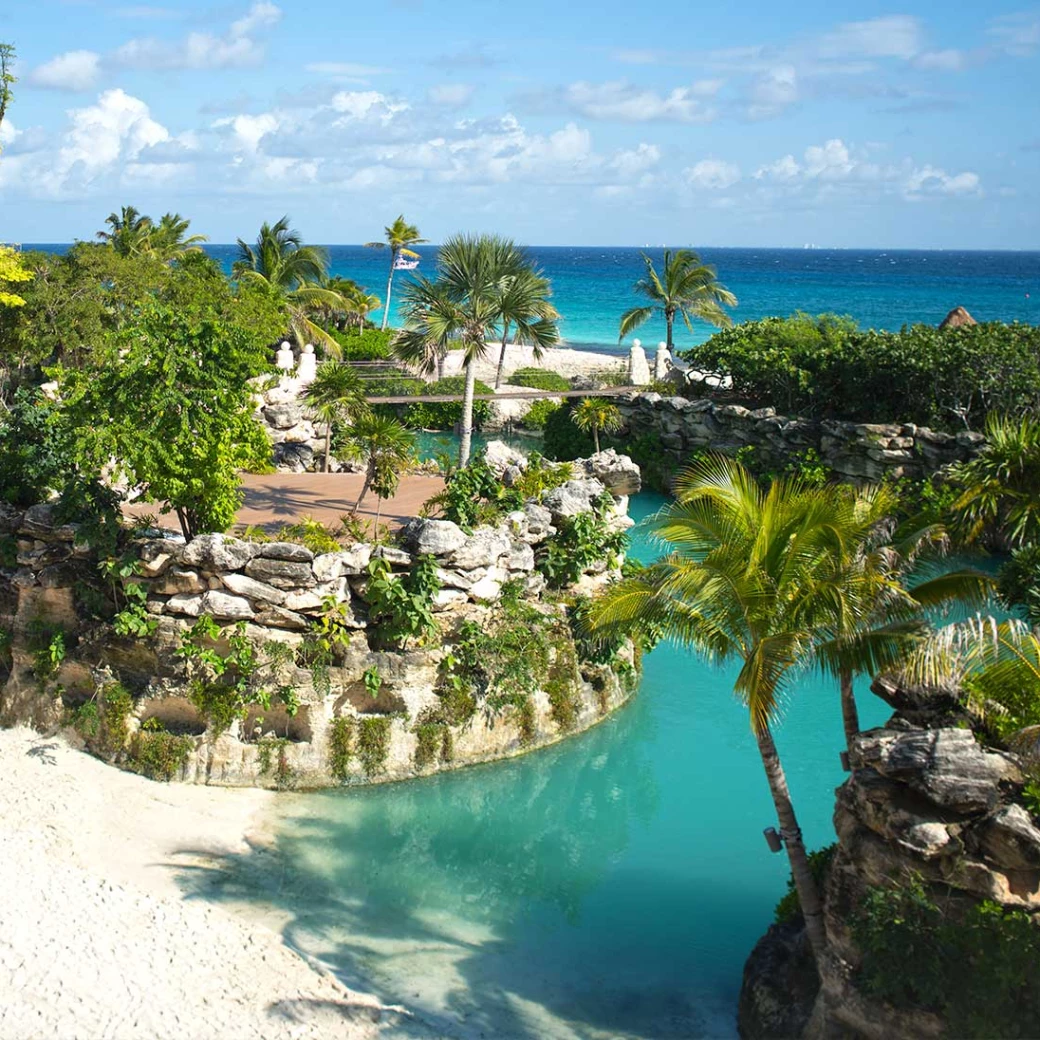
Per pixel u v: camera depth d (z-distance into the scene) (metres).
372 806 22.86
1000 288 177.00
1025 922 13.09
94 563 24.58
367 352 67.31
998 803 13.77
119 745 23.50
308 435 37.72
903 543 15.28
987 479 19.41
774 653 13.99
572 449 55.12
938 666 13.41
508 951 18.64
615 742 26.45
